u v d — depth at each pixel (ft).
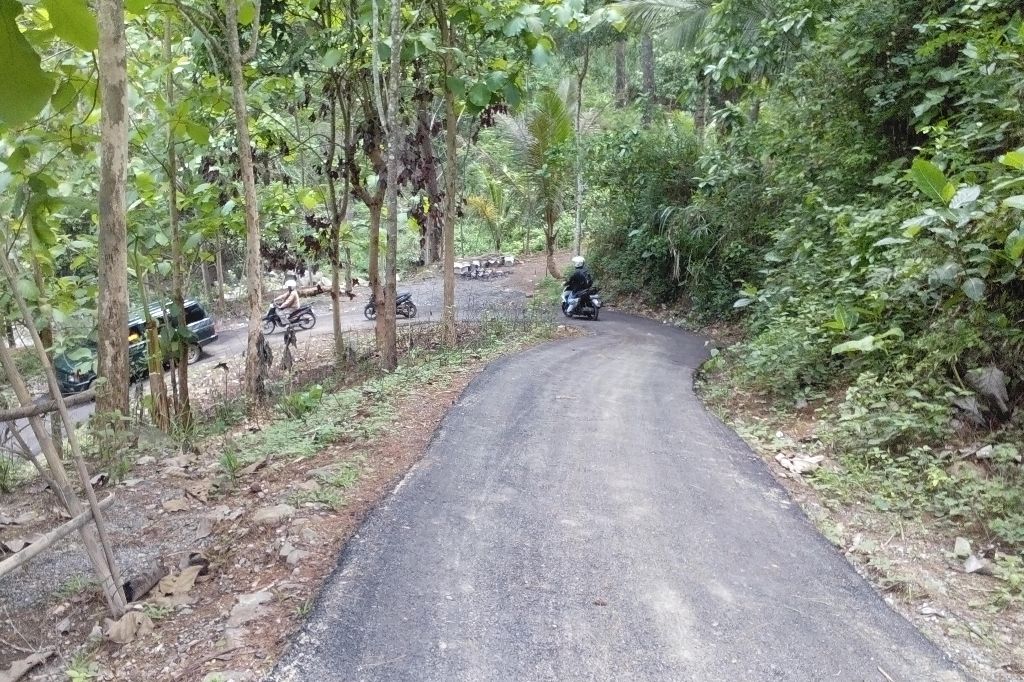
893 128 29.14
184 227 28.50
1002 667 9.28
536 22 26.58
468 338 38.29
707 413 21.47
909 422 16.33
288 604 10.59
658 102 78.33
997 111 19.31
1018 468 14.40
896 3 26.50
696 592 10.97
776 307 27.12
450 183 34.40
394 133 28.81
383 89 32.71
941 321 18.01
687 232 49.83
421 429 19.52
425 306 64.39
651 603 10.62
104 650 10.15
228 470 16.97
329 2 30.66
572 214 81.71
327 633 9.69
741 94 53.83
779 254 32.01
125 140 16.22
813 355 21.66
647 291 58.34
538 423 19.88
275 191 34.99
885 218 22.45
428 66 33.91
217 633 10.07
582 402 22.41
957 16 24.12
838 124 30.45
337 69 31.76
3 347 9.53
